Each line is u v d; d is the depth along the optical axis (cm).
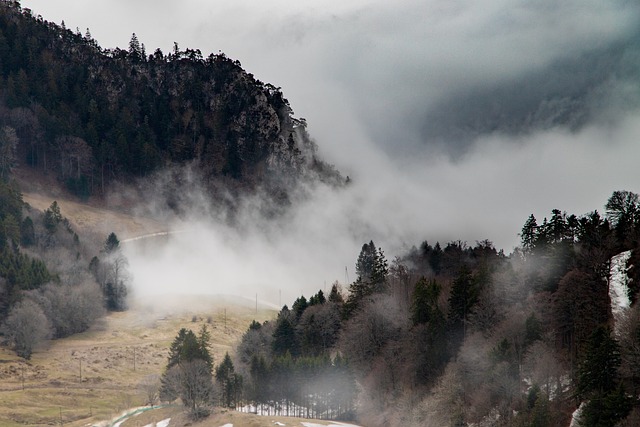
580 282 14750
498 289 17225
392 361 17062
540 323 14875
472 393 14438
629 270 15538
